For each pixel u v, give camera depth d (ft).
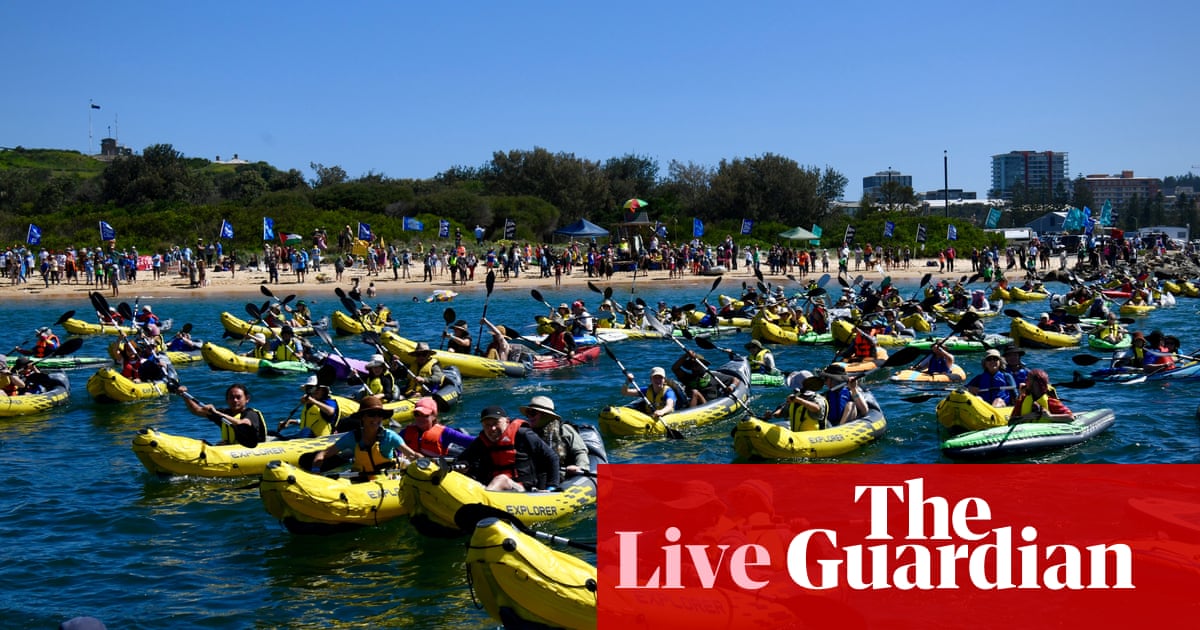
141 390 67.51
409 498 35.04
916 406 59.77
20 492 44.47
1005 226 556.92
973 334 85.71
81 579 34.22
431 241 217.77
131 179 295.48
